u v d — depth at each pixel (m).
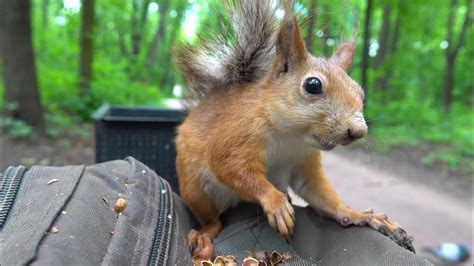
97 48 2.22
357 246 0.24
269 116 0.28
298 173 0.31
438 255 0.55
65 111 1.19
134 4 2.58
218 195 0.31
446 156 1.11
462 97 2.51
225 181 0.29
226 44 0.32
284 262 0.25
